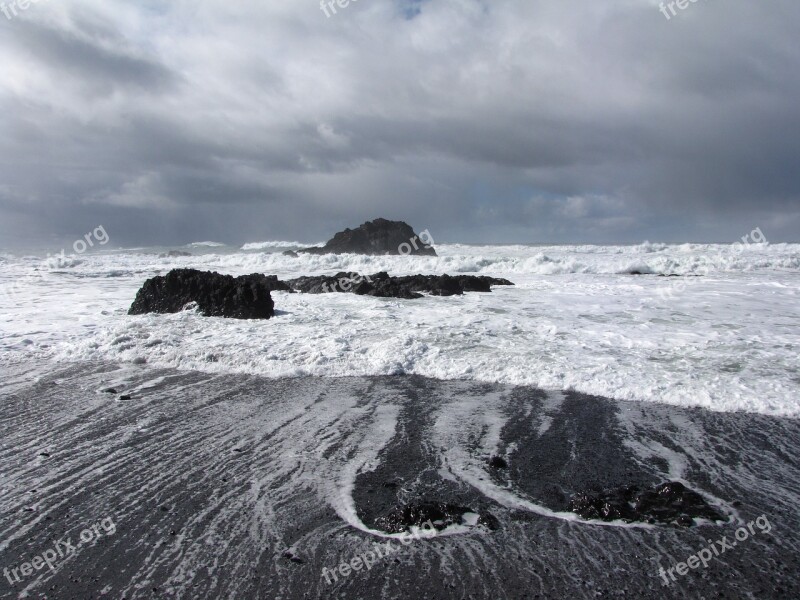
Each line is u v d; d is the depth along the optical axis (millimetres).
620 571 3580
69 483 4734
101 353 9180
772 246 36062
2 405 6730
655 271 24656
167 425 6109
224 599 3303
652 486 4727
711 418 6348
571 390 7406
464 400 7008
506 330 10945
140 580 3467
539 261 27172
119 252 50438
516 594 3355
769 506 4391
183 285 13125
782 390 7125
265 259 32156
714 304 14664
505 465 5121
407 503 4418
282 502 4430
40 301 15203
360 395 7219
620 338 10234
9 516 4203
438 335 10367
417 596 3328
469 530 4059
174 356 8906
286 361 8648
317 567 3602
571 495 4578
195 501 4441
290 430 5973
